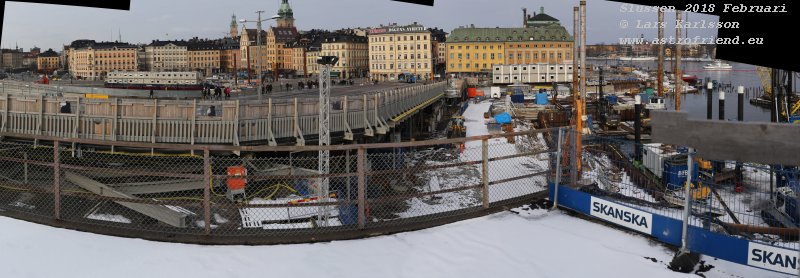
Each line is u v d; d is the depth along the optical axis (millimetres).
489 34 176500
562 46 174500
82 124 31891
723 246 9281
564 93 118312
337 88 91500
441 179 27328
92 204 20234
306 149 10195
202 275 8773
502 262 9312
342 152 36938
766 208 15344
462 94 100000
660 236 10109
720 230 10859
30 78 166375
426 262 9305
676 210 12266
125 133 31453
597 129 67438
